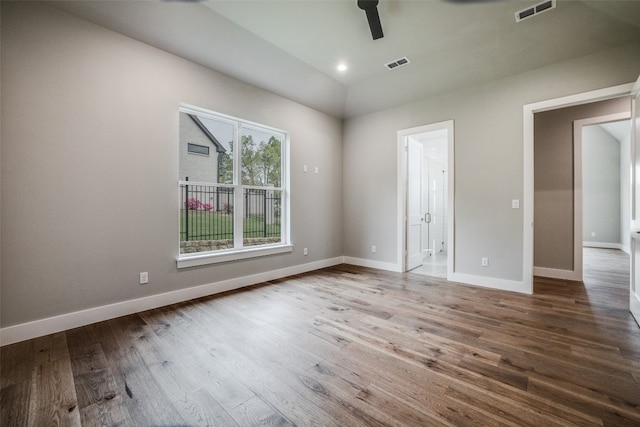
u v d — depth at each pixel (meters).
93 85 2.46
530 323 2.46
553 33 2.84
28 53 2.16
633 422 1.30
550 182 4.06
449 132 3.87
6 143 2.07
